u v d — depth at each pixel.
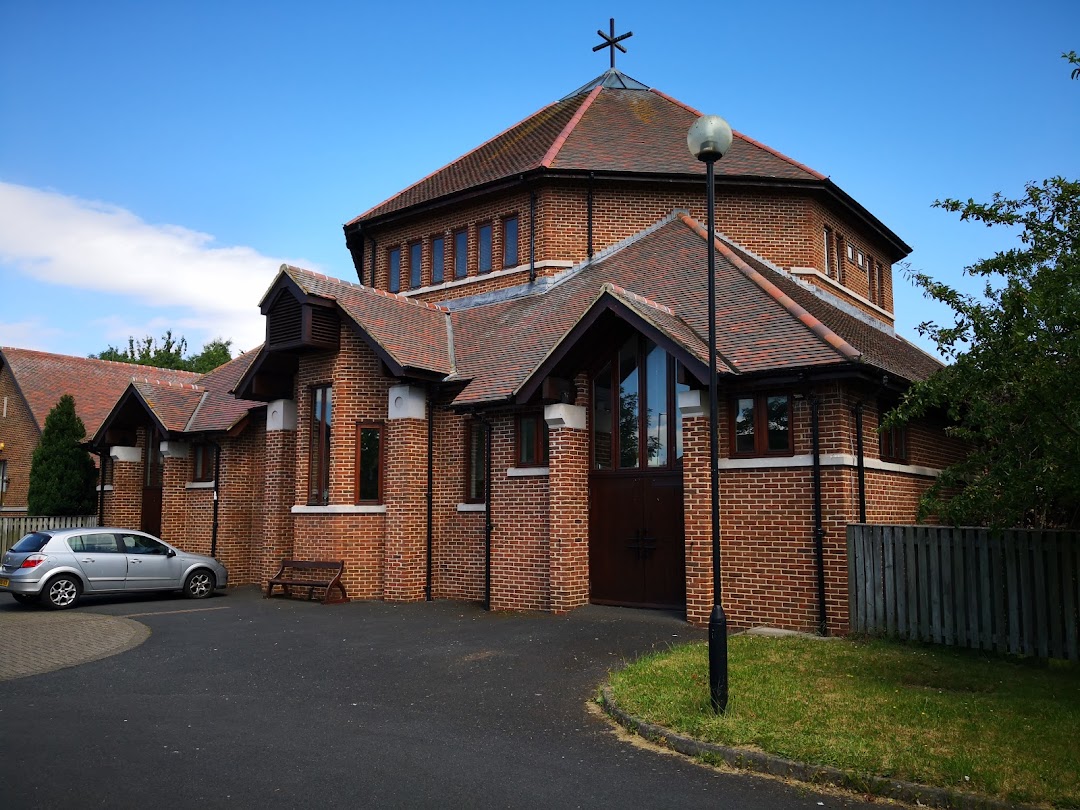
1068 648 9.72
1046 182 8.73
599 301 13.47
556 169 19.09
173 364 65.62
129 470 24.17
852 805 5.88
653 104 23.66
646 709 7.88
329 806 5.84
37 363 32.31
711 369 8.09
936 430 15.94
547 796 6.04
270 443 19.36
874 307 23.23
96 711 8.41
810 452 12.16
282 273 17.53
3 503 31.47
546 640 11.84
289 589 18.08
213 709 8.51
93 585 16.48
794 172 20.00
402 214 21.80
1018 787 5.80
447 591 16.77
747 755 6.61
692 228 17.98
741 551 12.62
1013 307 8.03
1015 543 10.27
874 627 11.28
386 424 17.42
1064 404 7.76
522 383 14.52
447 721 8.03
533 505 15.18
